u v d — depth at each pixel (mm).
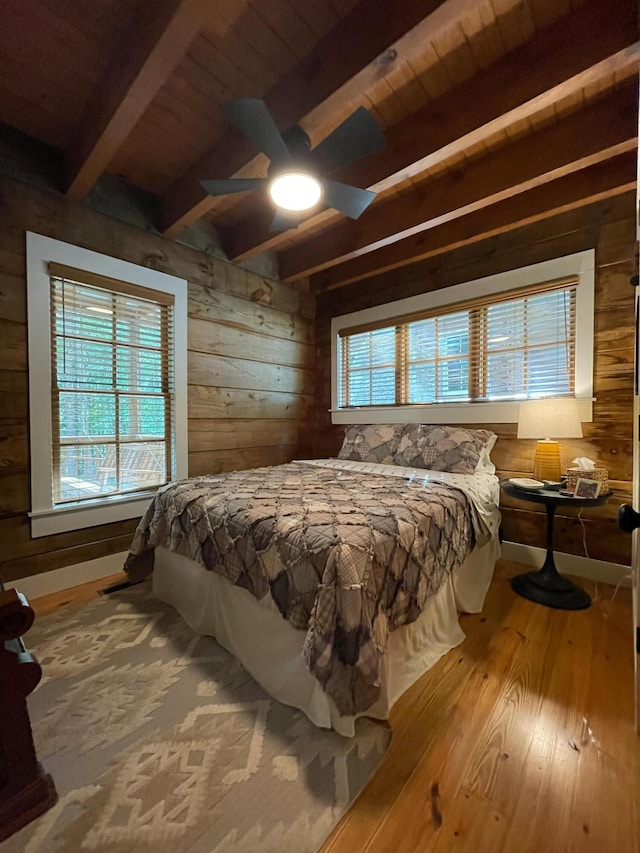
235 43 1627
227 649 1784
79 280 2451
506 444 2924
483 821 1038
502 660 1716
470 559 2201
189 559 2020
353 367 3914
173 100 1952
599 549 2533
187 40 1434
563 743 1281
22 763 647
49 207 2336
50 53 1709
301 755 1241
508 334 2928
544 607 2182
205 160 2395
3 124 2162
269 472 2713
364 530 1466
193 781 1156
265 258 3660
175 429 2986
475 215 2781
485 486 2441
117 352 2686
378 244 2975
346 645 1259
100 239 2559
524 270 2795
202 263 3156
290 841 998
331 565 1323
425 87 1874
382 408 3615
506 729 1340
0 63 1755
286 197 1966
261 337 3648
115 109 1763
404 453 2990
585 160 2004
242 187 1856
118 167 2529
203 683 1579
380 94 1901
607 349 2494
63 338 2426
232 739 1305
